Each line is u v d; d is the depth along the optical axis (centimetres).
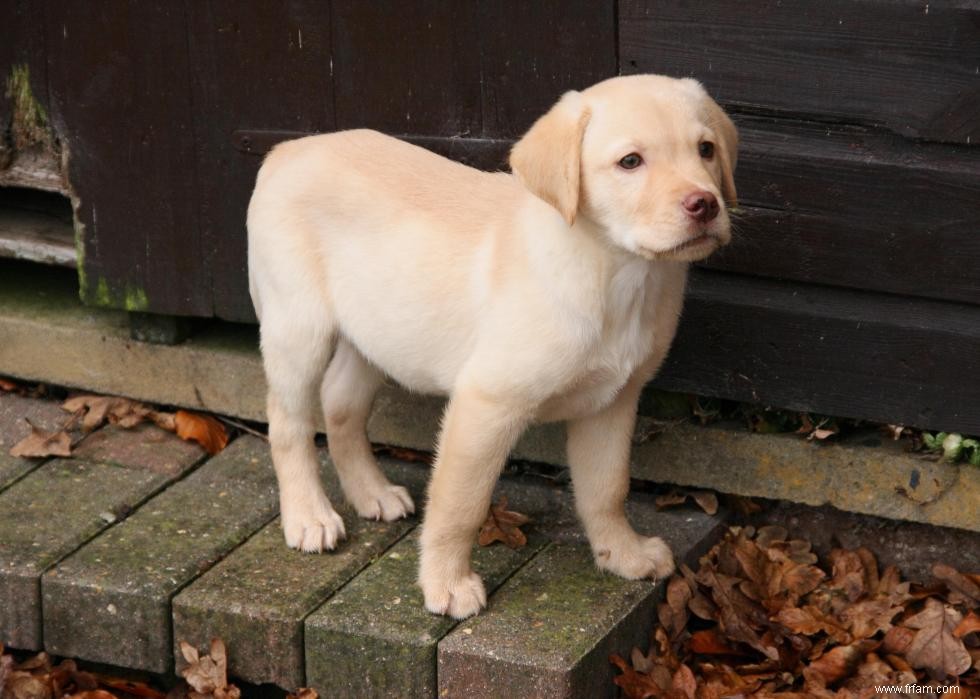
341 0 464
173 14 483
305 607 421
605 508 434
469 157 467
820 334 447
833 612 454
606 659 410
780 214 439
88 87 501
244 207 499
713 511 477
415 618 414
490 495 411
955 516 450
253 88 484
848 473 459
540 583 433
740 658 441
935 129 415
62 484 492
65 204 568
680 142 364
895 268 432
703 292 456
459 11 452
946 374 437
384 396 506
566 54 445
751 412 473
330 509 460
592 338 389
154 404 539
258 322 512
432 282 411
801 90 425
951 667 429
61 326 538
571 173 367
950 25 403
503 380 394
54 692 441
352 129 464
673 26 431
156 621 430
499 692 399
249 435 527
